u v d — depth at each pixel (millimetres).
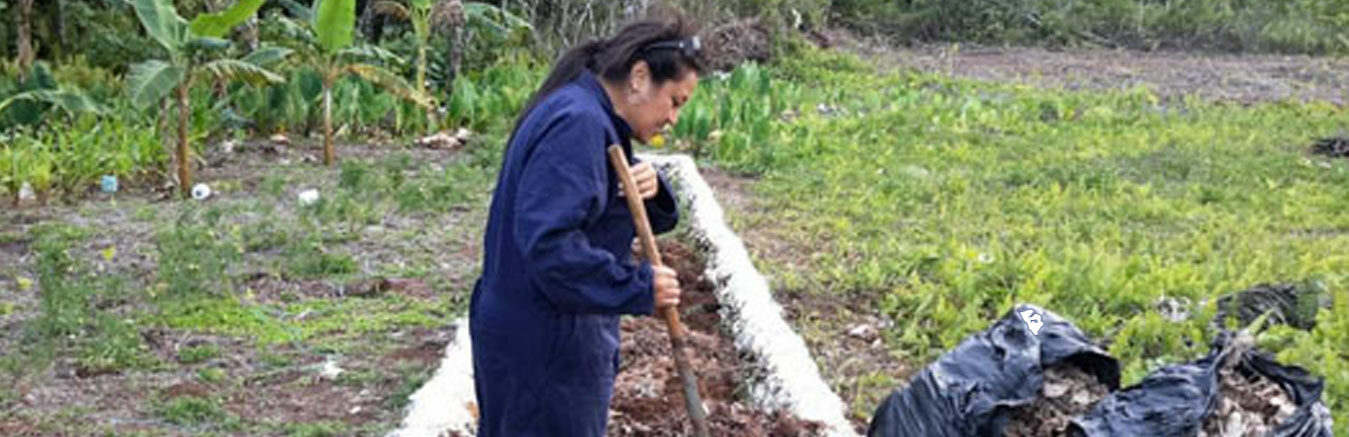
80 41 16547
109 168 11398
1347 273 8805
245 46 14430
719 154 13109
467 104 14562
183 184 11102
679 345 4324
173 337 7234
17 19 15359
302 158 12930
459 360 6656
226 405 6262
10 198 10773
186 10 15930
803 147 13523
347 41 12688
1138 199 11484
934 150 13805
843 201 11156
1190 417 4582
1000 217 10617
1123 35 28875
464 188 11195
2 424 5949
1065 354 5012
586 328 4168
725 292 8133
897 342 7355
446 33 16734
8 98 12508
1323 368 6562
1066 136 15297
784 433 5906
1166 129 15805
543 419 4160
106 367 6691
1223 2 28953
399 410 6207
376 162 12875
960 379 4957
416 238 9586
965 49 27344
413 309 7852
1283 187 12445
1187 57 26828
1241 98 20281
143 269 8641
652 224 4332
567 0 19219
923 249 9016
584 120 3973
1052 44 28469
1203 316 7340
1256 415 4711
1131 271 8469
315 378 6617
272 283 8344
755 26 21781
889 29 28500
